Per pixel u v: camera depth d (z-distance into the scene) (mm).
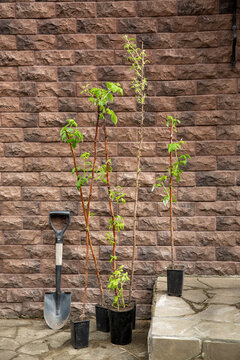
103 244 3697
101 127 3656
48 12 3623
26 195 3709
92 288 3695
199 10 3549
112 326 3113
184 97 3607
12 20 3635
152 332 2529
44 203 3705
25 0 3619
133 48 3381
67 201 3697
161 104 3621
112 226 3217
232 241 3621
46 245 3721
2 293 3727
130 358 2893
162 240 3668
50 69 3652
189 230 3646
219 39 3551
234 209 3615
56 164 3695
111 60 3625
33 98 3674
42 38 3639
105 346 3088
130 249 3678
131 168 3662
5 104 3676
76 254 3703
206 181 3627
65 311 3518
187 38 3572
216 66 3572
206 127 3605
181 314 2793
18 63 3654
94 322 3580
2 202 3713
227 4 3523
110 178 3676
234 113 3582
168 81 3609
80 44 3633
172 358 2482
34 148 3693
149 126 3646
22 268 3725
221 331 2529
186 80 3598
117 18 3602
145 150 3650
